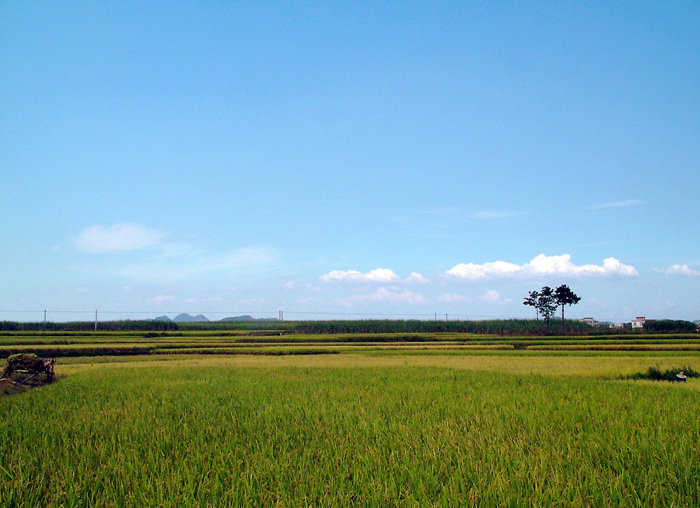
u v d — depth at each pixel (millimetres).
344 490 8008
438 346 54344
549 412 14203
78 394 18672
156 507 7391
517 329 86688
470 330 89000
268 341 64625
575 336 67312
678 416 13523
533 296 86438
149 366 32531
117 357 43000
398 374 25453
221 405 16203
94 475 8883
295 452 10039
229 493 7754
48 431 12211
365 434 11633
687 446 10188
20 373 23188
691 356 40031
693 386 21250
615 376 26656
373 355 44344
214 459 9578
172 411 14953
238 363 35062
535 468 8766
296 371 27734
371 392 18672
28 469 9070
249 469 8930
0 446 10852
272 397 17625
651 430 11742
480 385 20375
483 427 12273
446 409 14883
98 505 7516
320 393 18609
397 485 8320
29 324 77375
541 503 7418
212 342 58875
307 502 7492
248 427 12438
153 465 9148
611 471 8789
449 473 8891
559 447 10391
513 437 11305
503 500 7484
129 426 12641
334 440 11133
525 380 22328
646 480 8133
